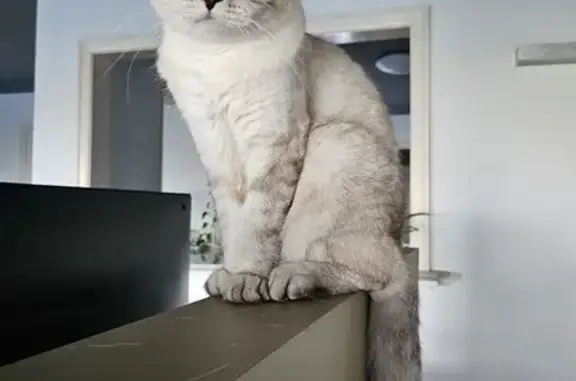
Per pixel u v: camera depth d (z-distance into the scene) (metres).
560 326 2.36
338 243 1.15
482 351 2.43
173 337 0.65
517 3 2.39
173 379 0.49
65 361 0.54
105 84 3.11
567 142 2.35
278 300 0.98
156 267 1.23
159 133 3.64
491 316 2.42
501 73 2.41
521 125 2.39
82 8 2.98
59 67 3.02
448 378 2.45
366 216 1.17
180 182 3.62
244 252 1.14
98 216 1.08
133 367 0.52
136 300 1.17
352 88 1.28
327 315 0.84
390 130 1.31
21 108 5.10
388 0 2.53
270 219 1.15
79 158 3.01
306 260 1.14
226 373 0.51
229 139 1.19
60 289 1.00
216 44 1.13
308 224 1.16
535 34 2.38
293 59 1.17
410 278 1.21
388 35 2.64
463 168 2.45
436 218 2.46
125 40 2.90
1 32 3.83
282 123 1.15
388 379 1.15
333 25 2.58
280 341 0.64
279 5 1.13
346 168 1.18
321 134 1.21
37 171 3.07
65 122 3.03
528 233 2.39
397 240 1.24
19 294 0.93
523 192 2.39
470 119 2.44
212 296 1.05
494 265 2.42
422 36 2.48
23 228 0.93
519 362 2.40
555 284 2.37
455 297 2.45
